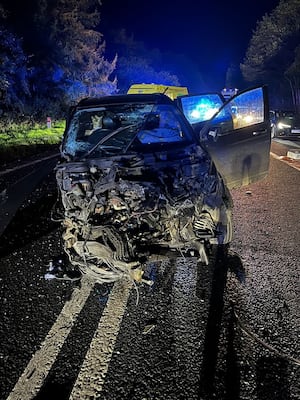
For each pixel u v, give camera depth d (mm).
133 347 2551
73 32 27156
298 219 4961
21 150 12102
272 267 3623
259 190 6605
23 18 21344
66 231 3221
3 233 4828
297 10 34250
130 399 2123
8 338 2682
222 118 4340
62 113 24516
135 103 4523
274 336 2613
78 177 3195
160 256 3209
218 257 3855
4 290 3369
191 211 3166
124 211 3012
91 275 3141
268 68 39781
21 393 2201
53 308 3062
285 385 2184
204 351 2486
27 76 20797
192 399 2107
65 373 2338
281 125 16125
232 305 3008
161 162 3342
